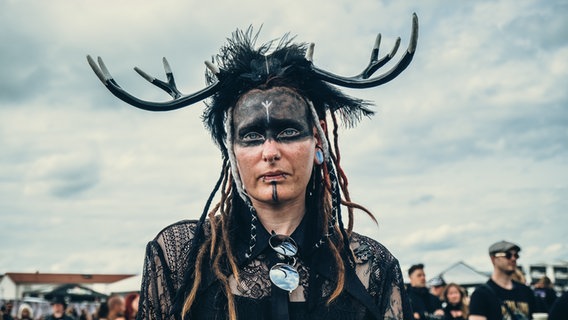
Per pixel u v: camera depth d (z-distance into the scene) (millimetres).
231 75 1727
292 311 1618
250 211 1709
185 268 1713
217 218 1786
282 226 1706
